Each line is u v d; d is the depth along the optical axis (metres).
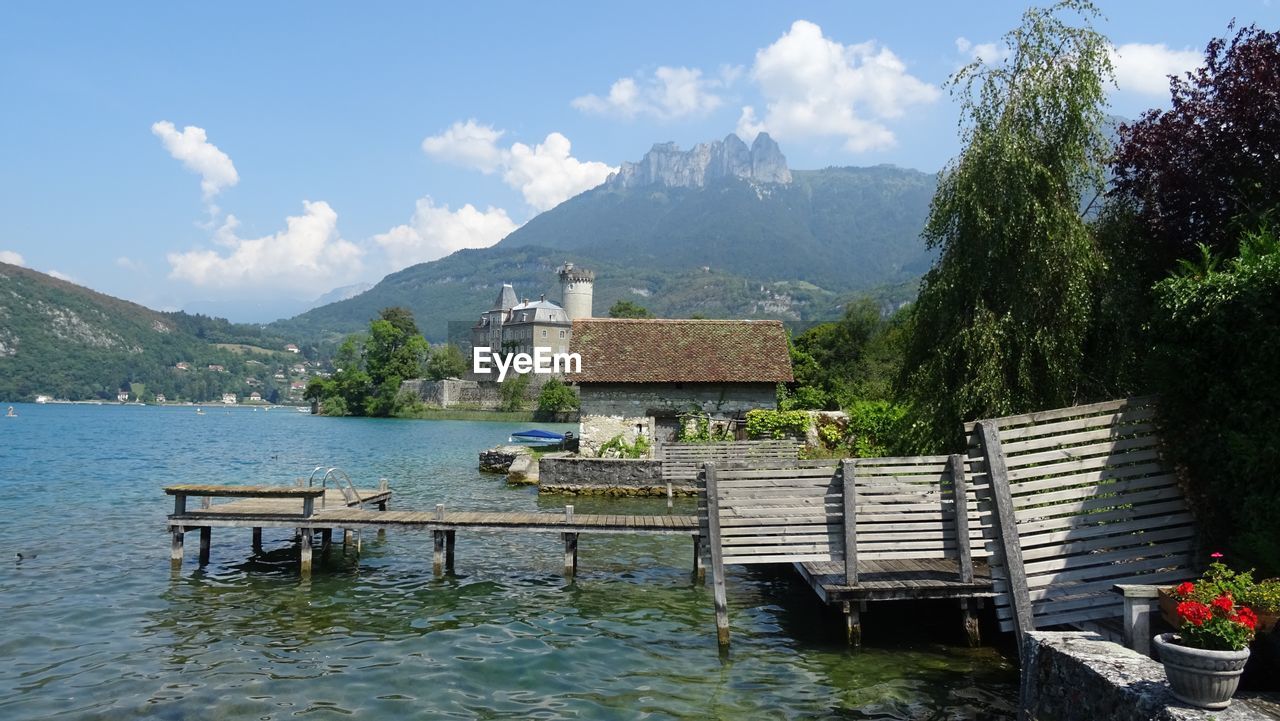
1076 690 7.04
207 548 17.81
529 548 20.27
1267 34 12.39
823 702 9.76
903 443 15.42
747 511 11.90
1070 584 10.28
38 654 11.40
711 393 35.94
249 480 36.97
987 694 9.99
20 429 88.25
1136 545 10.51
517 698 9.89
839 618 13.59
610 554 19.64
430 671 10.86
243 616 13.59
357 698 9.81
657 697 9.95
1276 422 8.73
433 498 30.83
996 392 13.40
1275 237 10.70
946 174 15.33
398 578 16.72
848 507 11.75
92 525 22.88
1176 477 10.64
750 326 38.81
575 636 12.64
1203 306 9.60
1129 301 12.98
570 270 148.50
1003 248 13.86
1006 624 10.56
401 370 138.38
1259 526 8.92
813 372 57.62
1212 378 9.72
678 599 15.19
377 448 63.09
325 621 13.34
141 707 9.43
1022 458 10.59
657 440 35.66
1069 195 14.03
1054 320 13.50
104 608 13.95
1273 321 8.74
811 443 34.09
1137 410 10.77
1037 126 14.30
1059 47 14.38
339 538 21.14
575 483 31.78
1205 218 12.70
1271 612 7.04
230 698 9.75
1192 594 7.16
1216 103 12.70
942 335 14.88
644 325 38.62
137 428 95.06
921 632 12.66
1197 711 5.81
